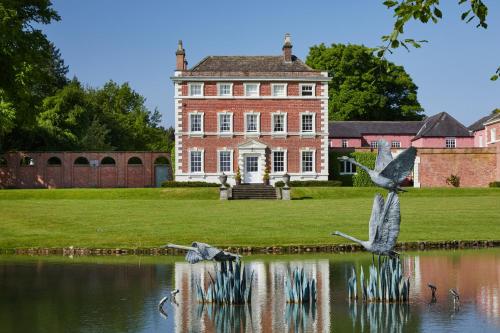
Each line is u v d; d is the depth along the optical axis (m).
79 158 62.09
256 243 25.86
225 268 15.72
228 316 14.20
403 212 35.44
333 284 17.92
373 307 15.00
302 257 23.50
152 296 16.42
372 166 57.44
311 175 54.53
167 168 60.38
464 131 70.94
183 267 21.39
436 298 15.91
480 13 8.89
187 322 13.63
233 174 54.12
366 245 14.93
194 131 54.16
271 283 18.09
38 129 64.62
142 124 96.12
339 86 80.62
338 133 71.94
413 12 8.86
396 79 80.25
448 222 31.89
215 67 55.12
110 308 15.00
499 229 29.92
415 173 57.75
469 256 23.42
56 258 23.83
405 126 74.25
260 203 40.47
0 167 59.19
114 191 46.09
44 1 38.16
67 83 91.19
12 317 14.07
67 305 15.35
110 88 104.56
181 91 54.12
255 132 54.31
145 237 27.70
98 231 29.52
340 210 36.31
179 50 55.06
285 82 54.44
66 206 38.22
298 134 54.44
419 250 25.47
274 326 13.27
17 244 26.30
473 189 46.97
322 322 13.56
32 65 33.84
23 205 38.47
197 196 45.53
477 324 13.23
